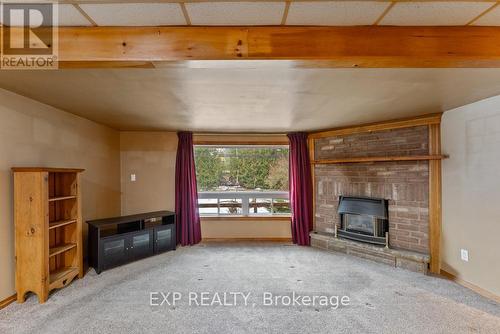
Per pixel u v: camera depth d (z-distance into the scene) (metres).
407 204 3.76
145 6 1.34
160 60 1.54
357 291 2.98
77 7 1.34
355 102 2.96
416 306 2.65
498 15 1.43
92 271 3.55
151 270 3.60
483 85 2.40
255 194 5.34
